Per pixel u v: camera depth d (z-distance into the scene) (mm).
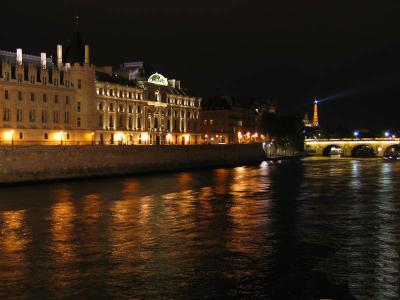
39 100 142375
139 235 53656
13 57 146500
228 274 40375
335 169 160750
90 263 43031
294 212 69125
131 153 140750
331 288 37219
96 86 163875
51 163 115625
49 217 63938
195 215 66375
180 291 36656
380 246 49188
